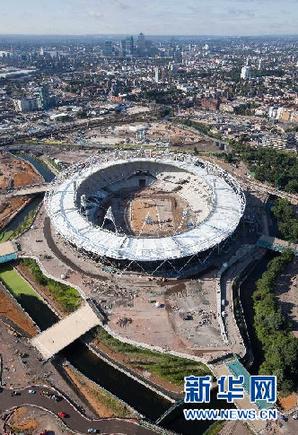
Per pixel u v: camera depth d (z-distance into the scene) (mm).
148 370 188125
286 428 159250
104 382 185625
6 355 191750
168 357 190625
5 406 167375
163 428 159875
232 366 184750
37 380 179750
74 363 194500
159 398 178000
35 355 192250
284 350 183375
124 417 165000
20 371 183750
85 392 176875
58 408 167000
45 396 171750
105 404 171500
